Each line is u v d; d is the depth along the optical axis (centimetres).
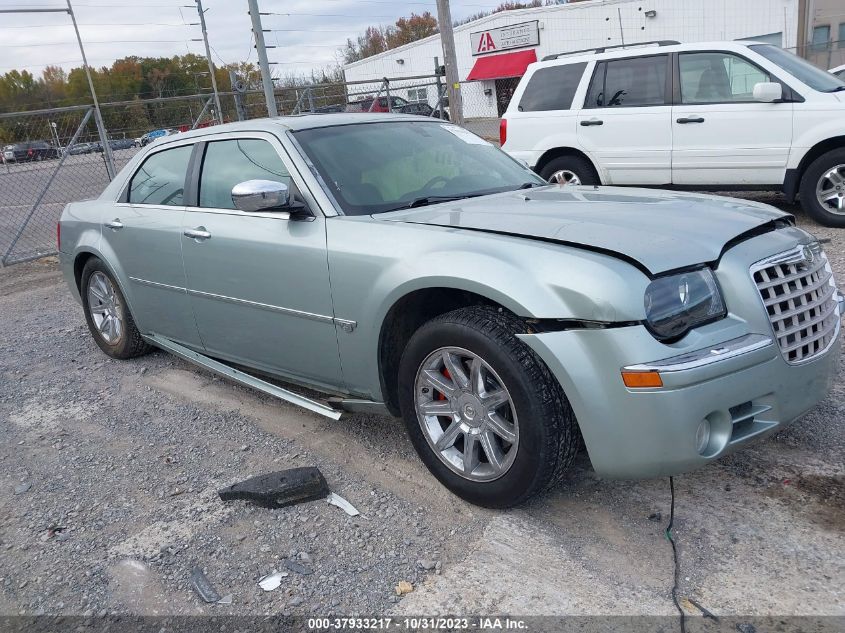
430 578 272
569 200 350
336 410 375
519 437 281
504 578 268
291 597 267
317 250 347
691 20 2897
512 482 289
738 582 255
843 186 755
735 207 329
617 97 854
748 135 782
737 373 263
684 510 299
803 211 862
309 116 423
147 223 463
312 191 362
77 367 554
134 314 510
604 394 260
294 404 434
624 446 262
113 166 1130
